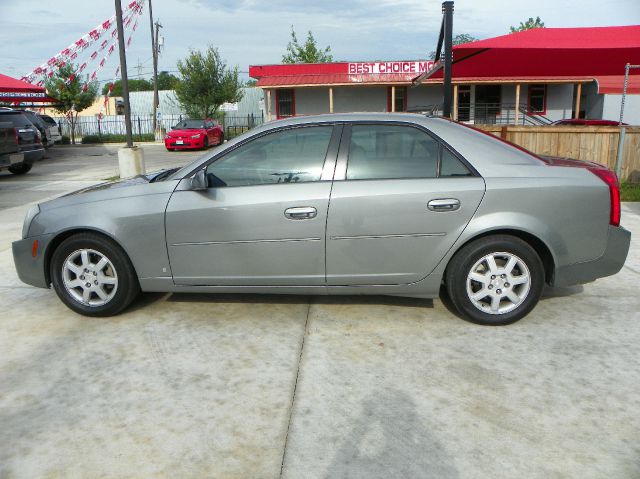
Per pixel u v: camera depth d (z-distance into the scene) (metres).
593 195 3.87
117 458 2.66
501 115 27.17
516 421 2.89
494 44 8.09
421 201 3.84
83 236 4.22
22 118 15.01
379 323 4.16
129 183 4.43
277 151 4.03
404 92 27.44
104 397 3.20
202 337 3.97
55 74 31.66
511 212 3.83
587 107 26.97
